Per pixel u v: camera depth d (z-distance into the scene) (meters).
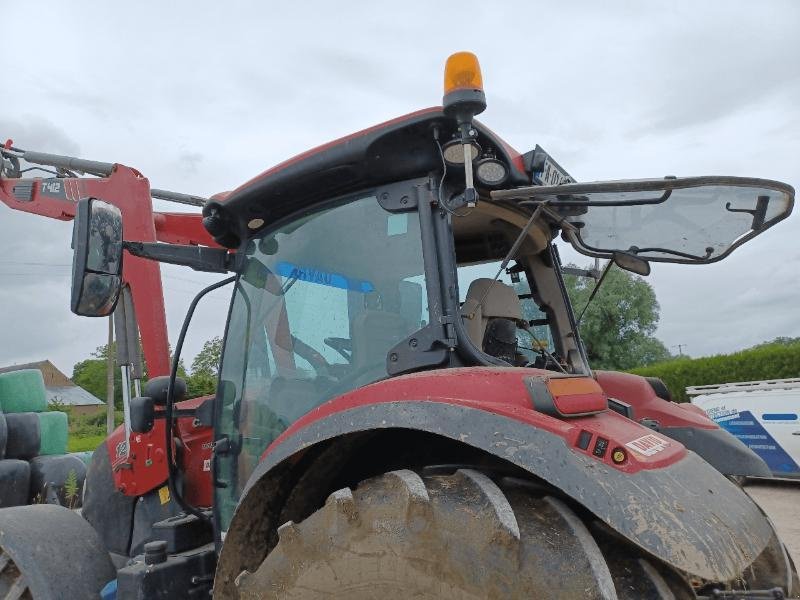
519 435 1.73
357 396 2.09
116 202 4.22
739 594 2.38
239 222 2.88
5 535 3.05
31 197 4.77
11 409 6.81
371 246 2.55
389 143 2.43
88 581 3.06
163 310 3.88
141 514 3.62
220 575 2.27
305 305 2.69
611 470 1.66
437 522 1.71
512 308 3.11
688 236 3.12
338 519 1.87
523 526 1.65
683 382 16.64
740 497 2.00
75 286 2.56
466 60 2.20
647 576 1.63
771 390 9.87
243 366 2.89
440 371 2.09
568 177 2.93
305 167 2.55
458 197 2.39
